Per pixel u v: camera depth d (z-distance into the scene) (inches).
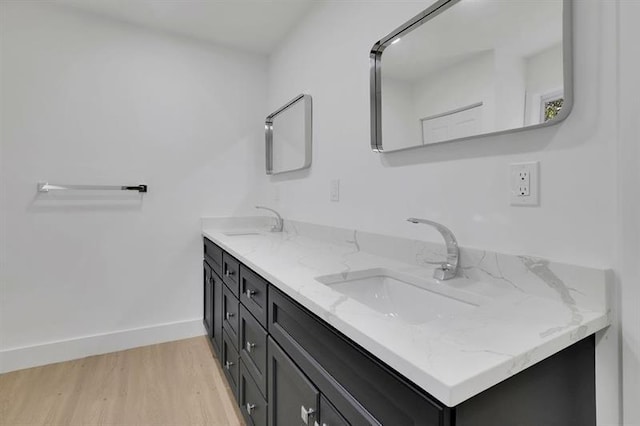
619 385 30.0
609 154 30.7
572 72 32.9
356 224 64.4
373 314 29.9
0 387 73.7
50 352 84.4
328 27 73.5
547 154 35.3
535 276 36.0
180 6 84.1
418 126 49.6
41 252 83.7
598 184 31.5
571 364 28.8
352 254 59.4
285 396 41.4
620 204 29.9
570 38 32.9
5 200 79.8
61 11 84.4
